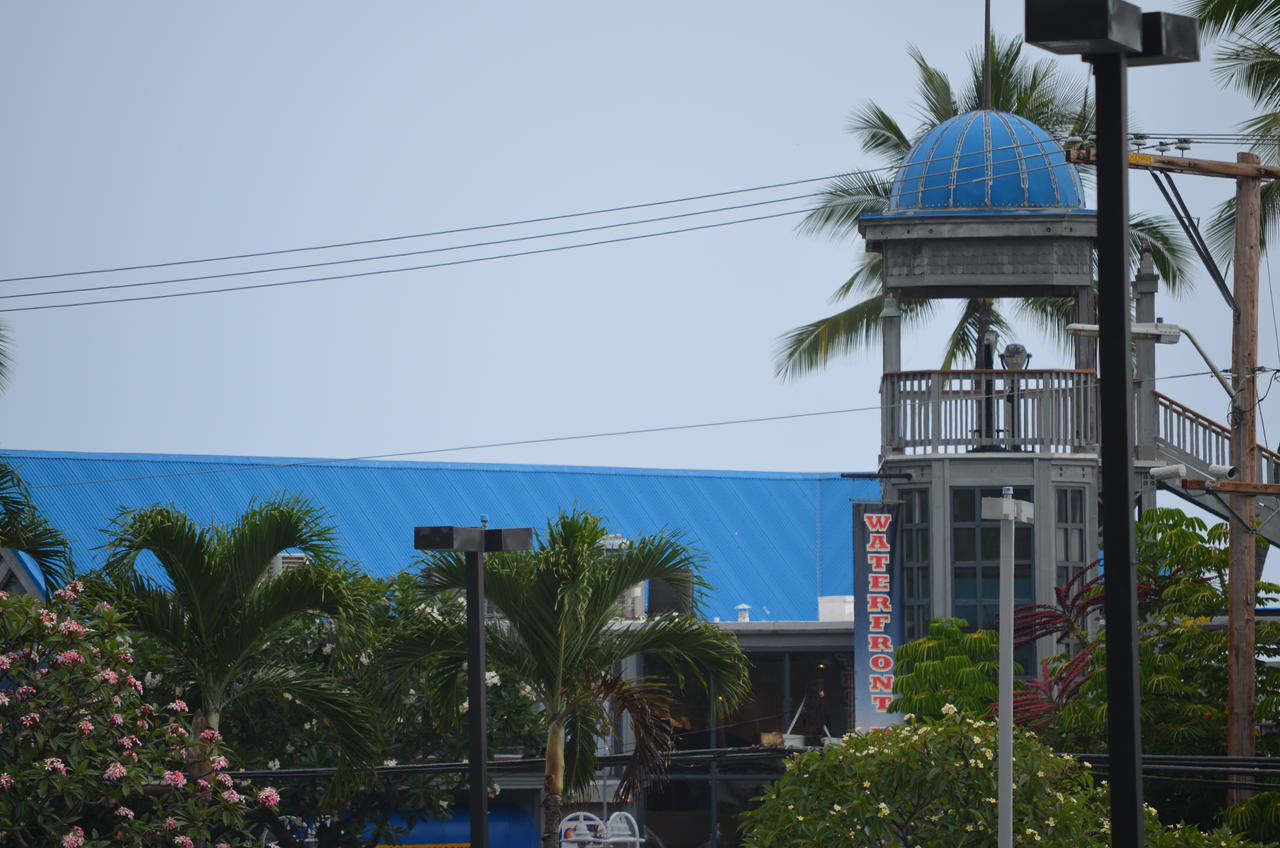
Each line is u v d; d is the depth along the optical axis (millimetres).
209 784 37531
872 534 65812
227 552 42188
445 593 47656
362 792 56625
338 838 56906
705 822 73062
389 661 44656
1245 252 50688
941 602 65438
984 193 68875
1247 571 50500
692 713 73562
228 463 86250
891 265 68562
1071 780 41000
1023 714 56562
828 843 38094
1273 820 48938
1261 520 67250
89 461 83312
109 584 41938
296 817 56625
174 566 41969
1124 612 20781
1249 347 50688
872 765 38781
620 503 91312
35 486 80312
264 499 84438
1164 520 58094
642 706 44062
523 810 64938
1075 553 66438
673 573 43969
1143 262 68000
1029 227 67125
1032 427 67000
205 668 42438
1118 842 20531
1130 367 21109
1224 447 68500
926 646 60625
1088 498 67062
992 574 65562
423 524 85812
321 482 86812
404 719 55438
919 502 66938
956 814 38250
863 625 65250
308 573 42406
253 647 42625
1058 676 56594
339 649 42844
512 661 43625
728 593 85688
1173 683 53969
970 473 66312
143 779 35688
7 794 34062
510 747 59875
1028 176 68750
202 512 82562
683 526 90438
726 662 44281
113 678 36219
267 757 54250
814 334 97562
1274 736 53750
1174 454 68688
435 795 56906
